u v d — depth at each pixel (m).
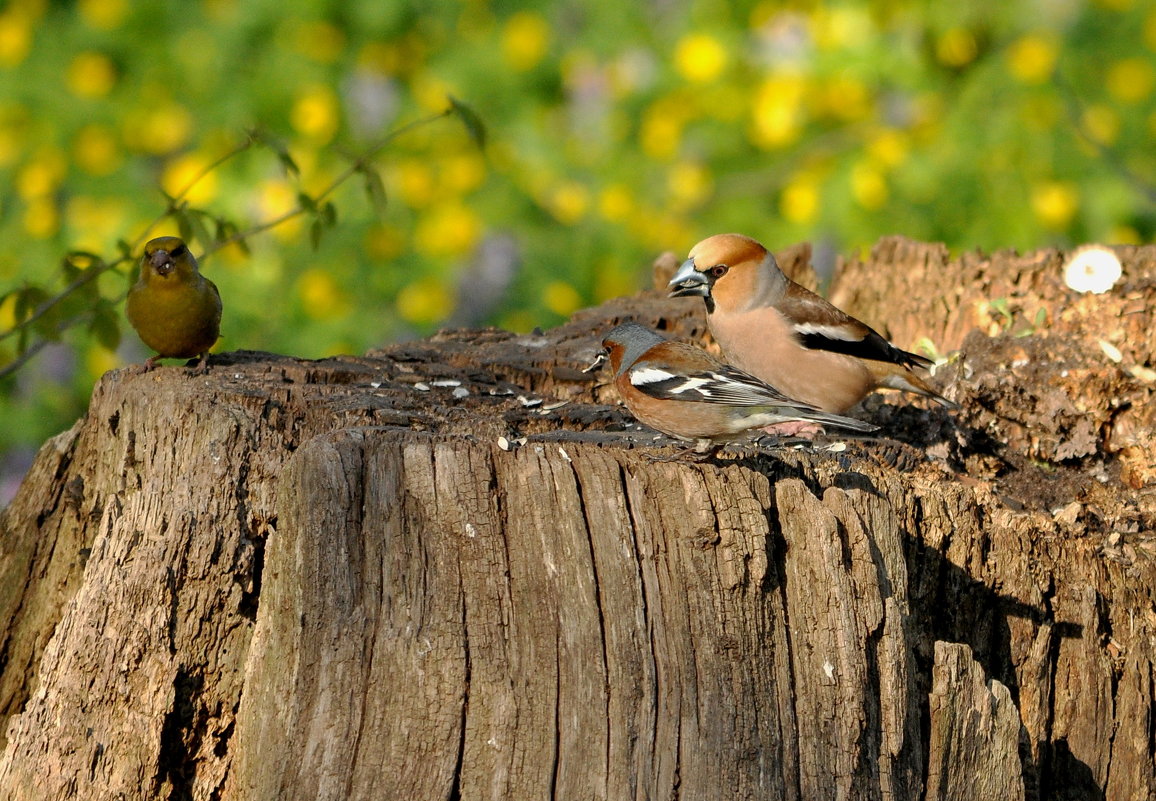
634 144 18.97
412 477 7.92
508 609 7.67
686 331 13.14
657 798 7.41
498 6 19.94
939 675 8.35
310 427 9.55
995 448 11.56
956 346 13.15
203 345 11.02
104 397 10.34
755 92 18.94
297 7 19.12
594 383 11.45
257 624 8.20
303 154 17.41
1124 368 11.83
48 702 8.46
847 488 9.05
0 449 15.81
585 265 17.48
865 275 14.15
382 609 7.61
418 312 16.52
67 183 17.77
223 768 8.57
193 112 18.70
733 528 8.01
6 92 18.27
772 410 8.78
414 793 7.30
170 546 8.65
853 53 18.52
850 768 7.82
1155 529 10.56
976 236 17.20
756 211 18.45
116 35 19.05
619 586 7.77
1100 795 9.44
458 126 18.22
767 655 7.89
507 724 7.41
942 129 18.12
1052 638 9.55
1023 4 19.05
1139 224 18.08
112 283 14.58
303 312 16.28
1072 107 15.98
